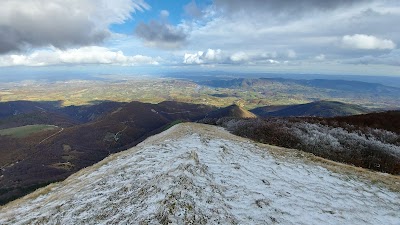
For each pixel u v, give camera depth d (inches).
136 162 708.7
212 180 540.4
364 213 519.5
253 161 749.9
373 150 1103.0
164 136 1109.7
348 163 974.4
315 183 644.7
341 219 477.4
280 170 703.1
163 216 372.2
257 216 428.1
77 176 802.2
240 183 560.7
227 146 874.8
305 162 809.5
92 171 788.0
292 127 1414.9
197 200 430.9
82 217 440.1
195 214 387.5
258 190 538.0
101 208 457.7
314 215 471.5
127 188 520.4
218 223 380.2
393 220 513.3
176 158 644.1
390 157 1050.1
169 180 482.9
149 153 787.4
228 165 671.8
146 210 401.1
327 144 1162.0
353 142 1215.6
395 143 1379.2
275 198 511.5
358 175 746.2
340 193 601.9
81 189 589.3
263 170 680.4
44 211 510.9
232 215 413.7
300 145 1114.7
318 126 1551.4
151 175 574.2
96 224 406.0
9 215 583.8
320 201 537.6
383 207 561.9
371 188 661.3
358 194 612.7
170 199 412.5
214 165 651.5
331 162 843.4
